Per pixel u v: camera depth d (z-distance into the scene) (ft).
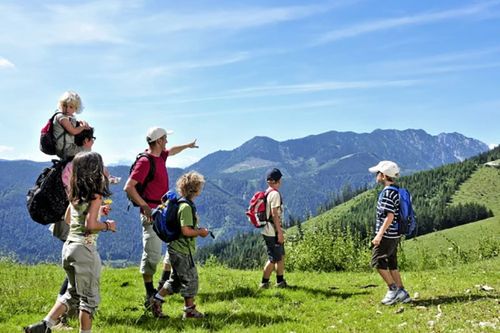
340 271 70.79
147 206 33.24
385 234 36.11
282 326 30.42
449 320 30.19
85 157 24.80
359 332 28.84
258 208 43.47
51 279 45.80
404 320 31.37
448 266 70.44
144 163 34.12
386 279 36.50
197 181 32.17
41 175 29.76
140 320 31.71
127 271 54.95
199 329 29.60
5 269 54.08
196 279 32.58
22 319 30.94
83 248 24.71
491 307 33.09
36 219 29.09
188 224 31.37
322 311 35.63
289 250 73.41
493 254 80.94
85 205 24.73
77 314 30.37
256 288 43.47
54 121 30.58
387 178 36.68
